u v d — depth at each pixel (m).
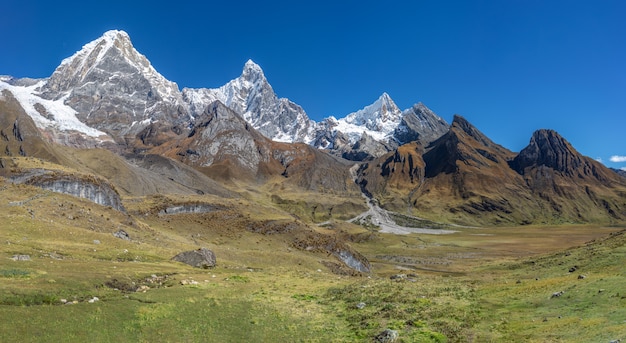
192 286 52.75
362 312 45.28
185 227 125.94
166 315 37.97
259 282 64.25
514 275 76.44
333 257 129.12
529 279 62.09
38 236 65.75
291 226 141.00
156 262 68.38
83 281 42.84
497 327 37.03
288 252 119.50
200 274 64.12
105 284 45.03
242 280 64.38
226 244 118.56
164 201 139.62
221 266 79.38
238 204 156.25
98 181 117.12
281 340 36.03
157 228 117.94
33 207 80.94
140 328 33.81
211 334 35.09
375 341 35.62
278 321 41.66
